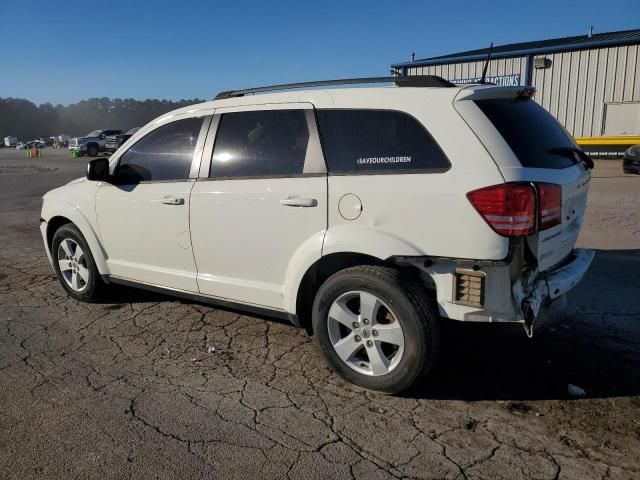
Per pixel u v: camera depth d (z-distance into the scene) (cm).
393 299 322
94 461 279
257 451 287
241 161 395
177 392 348
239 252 394
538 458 278
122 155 467
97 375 372
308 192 355
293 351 408
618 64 2127
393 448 288
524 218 297
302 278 364
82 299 520
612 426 306
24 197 1359
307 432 303
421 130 326
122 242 468
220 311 491
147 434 302
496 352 402
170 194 423
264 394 345
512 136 319
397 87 347
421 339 319
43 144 6650
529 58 2294
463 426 308
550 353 399
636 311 475
